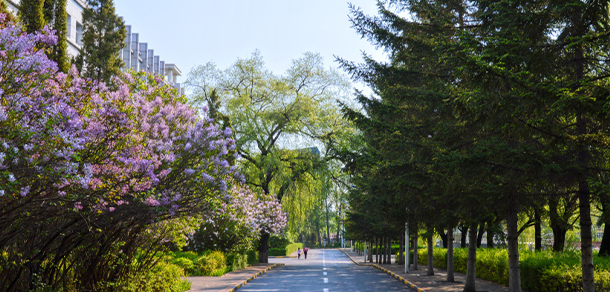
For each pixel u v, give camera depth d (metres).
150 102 10.36
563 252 18.44
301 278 25.00
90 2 18.39
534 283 15.91
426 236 24.97
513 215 13.42
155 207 9.30
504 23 10.25
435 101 13.59
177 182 9.96
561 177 9.48
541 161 9.18
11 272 9.12
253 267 34.00
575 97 8.25
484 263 21.94
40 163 6.85
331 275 27.58
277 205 34.16
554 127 9.19
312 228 124.81
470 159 10.02
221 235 29.41
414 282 20.45
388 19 15.50
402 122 15.34
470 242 16.58
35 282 9.40
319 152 37.38
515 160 9.24
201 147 10.37
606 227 19.69
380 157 16.66
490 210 12.54
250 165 36.03
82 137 7.89
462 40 9.52
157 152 9.84
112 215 9.38
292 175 36.47
